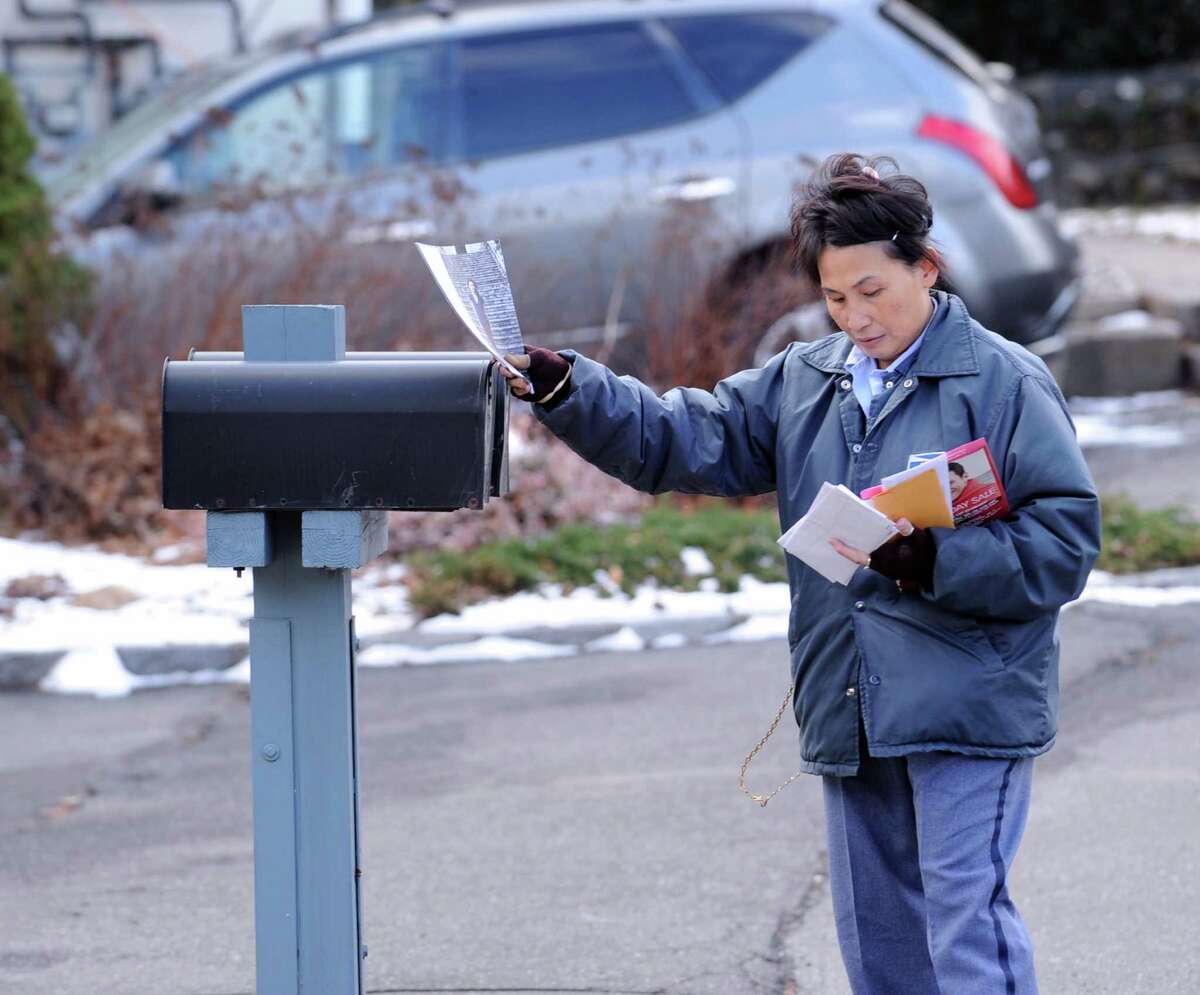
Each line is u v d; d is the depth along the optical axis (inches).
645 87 1338.6
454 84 1331.2
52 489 1242.0
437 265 433.1
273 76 1327.5
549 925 665.0
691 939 649.6
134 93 1948.8
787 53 1354.6
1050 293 1379.2
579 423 460.4
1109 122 2800.2
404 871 723.4
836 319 453.7
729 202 1307.8
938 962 438.6
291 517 441.1
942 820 441.7
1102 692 913.5
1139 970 608.7
